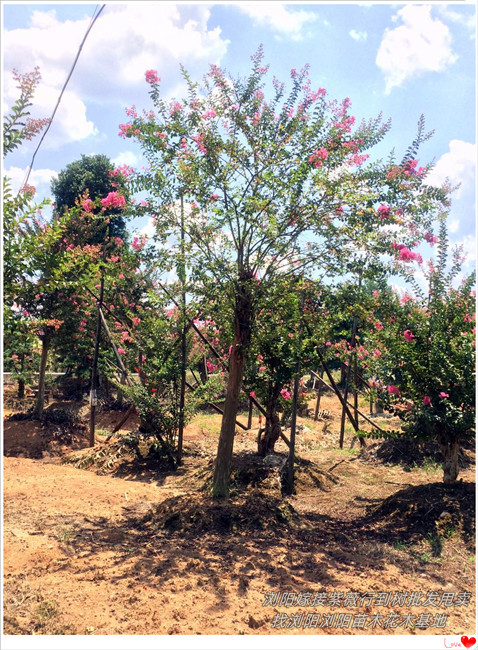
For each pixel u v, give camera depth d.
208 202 7.95
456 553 6.21
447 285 8.56
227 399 8.18
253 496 7.97
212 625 4.17
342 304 8.14
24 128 5.23
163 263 8.21
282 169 7.82
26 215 5.27
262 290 7.68
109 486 8.87
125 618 4.25
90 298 13.58
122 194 8.38
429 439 8.23
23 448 13.48
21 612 4.27
